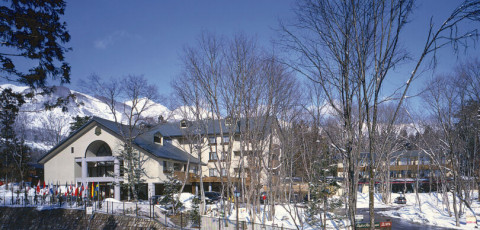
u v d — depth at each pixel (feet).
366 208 175.42
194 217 95.25
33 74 44.93
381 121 132.57
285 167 111.65
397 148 179.22
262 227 82.89
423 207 165.48
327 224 98.78
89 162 173.27
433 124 145.07
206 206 122.31
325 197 94.43
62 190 161.89
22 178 197.88
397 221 131.23
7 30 43.19
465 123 125.70
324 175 98.78
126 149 148.77
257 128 97.86
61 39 47.09
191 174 168.45
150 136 182.60
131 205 116.78
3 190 193.16
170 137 200.64
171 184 111.96
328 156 104.06
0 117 54.70
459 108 124.57
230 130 98.68
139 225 99.50
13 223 123.54
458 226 117.91
